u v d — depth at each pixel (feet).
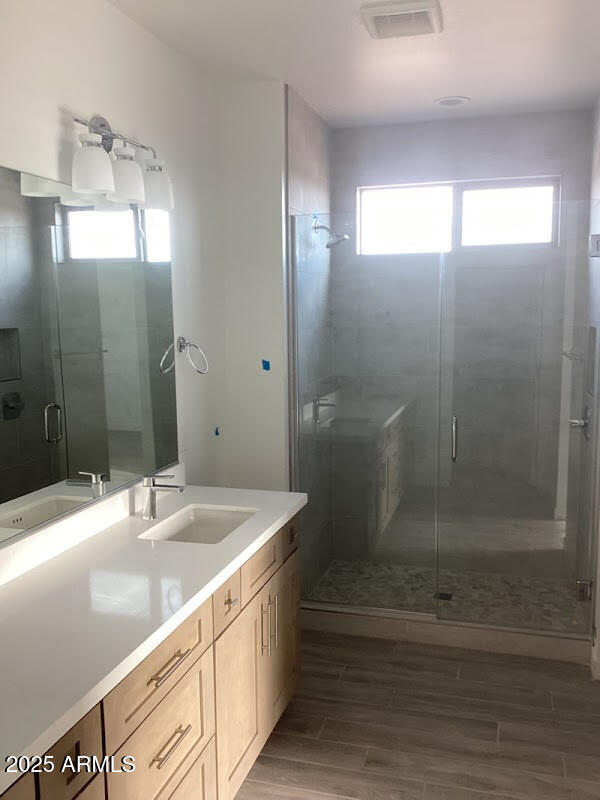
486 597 11.71
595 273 10.68
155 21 8.62
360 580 12.57
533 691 9.87
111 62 8.16
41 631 5.41
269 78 10.73
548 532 11.74
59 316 7.18
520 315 11.43
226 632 6.91
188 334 10.31
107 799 4.96
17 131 6.66
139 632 5.38
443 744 8.65
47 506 7.04
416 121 13.19
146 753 5.47
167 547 7.31
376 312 12.06
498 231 11.30
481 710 9.40
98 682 4.71
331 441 12.70
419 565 12.62
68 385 7.34
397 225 11.70
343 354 12.34
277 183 11.05
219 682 6.77
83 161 7.06
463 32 8.93
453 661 10.77
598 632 10.21
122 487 8.39
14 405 6.57
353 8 8.18
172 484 9.70
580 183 12.66
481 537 12.05
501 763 8.28
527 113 12.72
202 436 10.86
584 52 9.64
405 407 12.25
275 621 8.44
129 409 8.58
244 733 7.49
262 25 8.72
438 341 11.90
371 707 9.49
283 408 11.54
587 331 11.04
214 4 8.09
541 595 11.68
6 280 6.44
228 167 11.25
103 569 6.68
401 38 9.16
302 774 8.09
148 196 8.63
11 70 6.57
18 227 6.59
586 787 7.85
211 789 6.68
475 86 11.10
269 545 8.17
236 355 11.62
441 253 11.62
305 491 12.14
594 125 12.04
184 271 10.12
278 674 8.61
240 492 9.55
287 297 11.52
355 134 13.53
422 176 13.32
